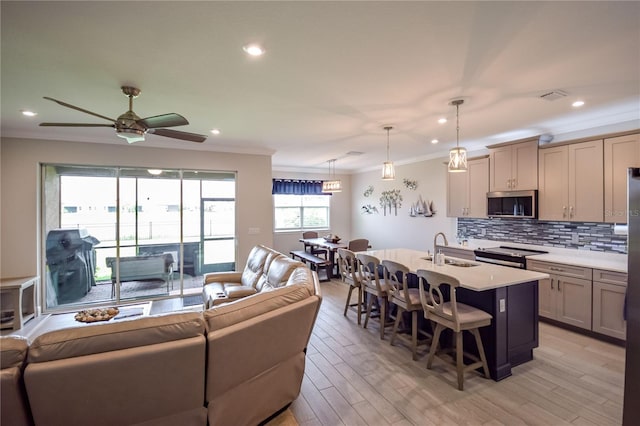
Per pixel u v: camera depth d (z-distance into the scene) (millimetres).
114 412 1571
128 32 1892
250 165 5703
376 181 8156
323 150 5883
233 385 1914
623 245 3637
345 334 3678
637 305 1695
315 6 1648
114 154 4785
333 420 2182
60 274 4617
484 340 2779
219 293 3885
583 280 3498
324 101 3121
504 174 4570
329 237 7625
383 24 1817
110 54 2166
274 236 8422
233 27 1848
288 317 2127
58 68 2375
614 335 3254
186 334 1688
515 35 1929
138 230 5047
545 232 4426
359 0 1596
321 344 3402
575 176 3785
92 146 4656
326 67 2375
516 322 2807
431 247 6395
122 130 2643
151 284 5152
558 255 4094
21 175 4277
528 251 4406
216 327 1791
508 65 2336
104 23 1792
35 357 1411
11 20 1744
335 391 2521
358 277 3980
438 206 6211
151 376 1598
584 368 2830
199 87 2760
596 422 2123
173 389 1678
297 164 7895
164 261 5230
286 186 8273
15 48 2068
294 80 2613
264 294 2148
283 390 2240
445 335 3270
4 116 3576
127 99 3049
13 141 4246
